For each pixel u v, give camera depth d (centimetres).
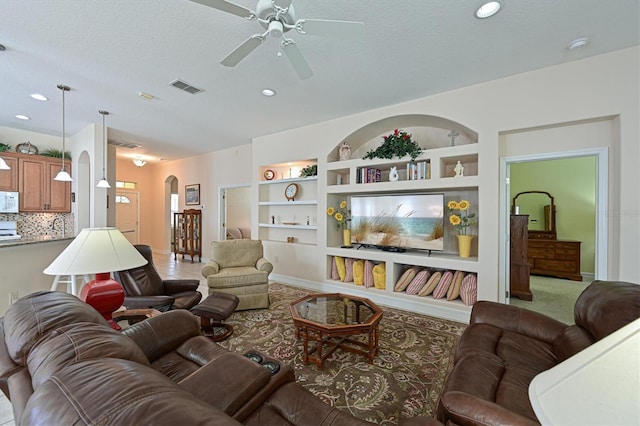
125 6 194
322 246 445
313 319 235
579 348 144
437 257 349
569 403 45
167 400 55
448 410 101
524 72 288
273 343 262
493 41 235
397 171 412
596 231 269
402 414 170
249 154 614
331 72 289
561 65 272
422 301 349
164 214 852
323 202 445
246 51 191
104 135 468
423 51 251
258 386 117
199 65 275
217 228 687
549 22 211
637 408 39
